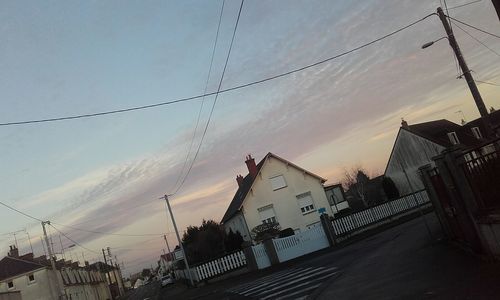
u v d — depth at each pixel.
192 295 26.09
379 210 35.53
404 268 12.02
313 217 45.62
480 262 9.59
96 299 77.50
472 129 50.69
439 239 14.83
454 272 9.52
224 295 19.47
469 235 10.50
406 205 37.69
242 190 50.00
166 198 43.78
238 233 38.72
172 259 89.94
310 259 24.83
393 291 9.63
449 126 56.03
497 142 8.85
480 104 22.22
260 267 28.84
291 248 29.45
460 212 10.59
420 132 52.12
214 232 48.97
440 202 13.27
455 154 9.82
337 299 10.78
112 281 114.31
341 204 55.16
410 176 53.38
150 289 77.56
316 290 13.05
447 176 10.73
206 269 31.30
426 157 51.56
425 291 8.68
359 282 12.20
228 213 52.19
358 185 68.88
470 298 7.27
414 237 18.41
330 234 30.56
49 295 50.00
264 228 39.62
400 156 54.09
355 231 33.25
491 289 7.39
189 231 52.72
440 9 22.61
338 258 20.69
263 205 45.00
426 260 12.10
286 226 44.81
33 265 50.94
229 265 30.97
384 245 19.73
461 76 23.12
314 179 46.84
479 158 9.09
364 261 16.28
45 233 42.19
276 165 46.22
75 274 65.62
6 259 52.44
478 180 9.33
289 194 45.69
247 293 17.14
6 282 49.50
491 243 9.17
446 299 7.64
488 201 9.17
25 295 49.56
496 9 11.22
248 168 46.81
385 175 55.91
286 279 18.02
